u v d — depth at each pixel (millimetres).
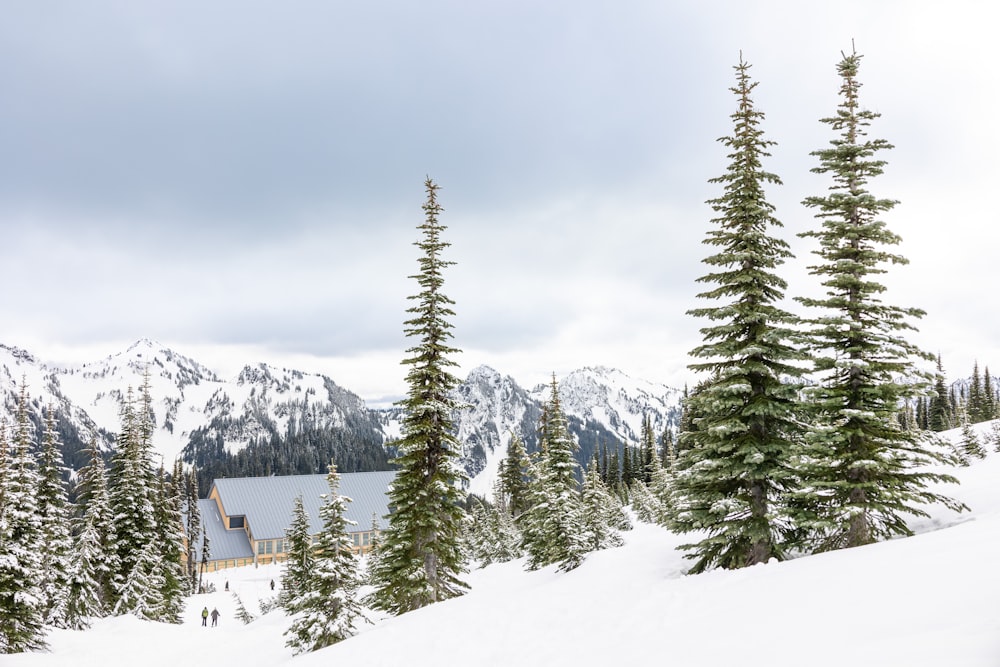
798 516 16703
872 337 16391
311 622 25172
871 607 9781
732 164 18719
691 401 18938
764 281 18484
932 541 13164
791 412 18000
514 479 58688
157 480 48219
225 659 28812
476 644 14969
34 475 33281
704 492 18812
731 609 12023
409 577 26438
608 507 54844
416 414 27359
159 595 42188
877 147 17094
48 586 33656
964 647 7301
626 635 12508
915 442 16391
